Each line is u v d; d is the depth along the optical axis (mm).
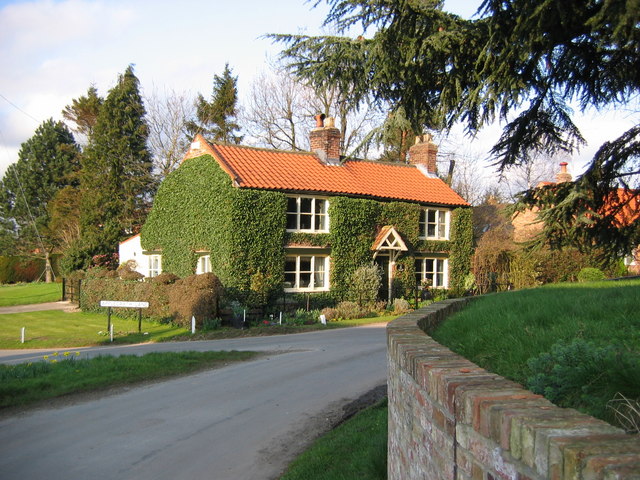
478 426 2412
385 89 7535
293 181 24531
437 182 30656
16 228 58156
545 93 6859
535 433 1946
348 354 14039
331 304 25125
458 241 29484
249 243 22984
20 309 30078
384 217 26969
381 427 7305
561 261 26125
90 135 49406
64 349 17203
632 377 2865
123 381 11039
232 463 6863
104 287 26281
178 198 27156
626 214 7035
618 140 6277
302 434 7902
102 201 42344
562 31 5719
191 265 25703
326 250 25281
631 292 6000
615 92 6961
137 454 7168
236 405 9414
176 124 43969
